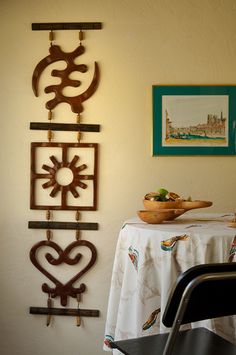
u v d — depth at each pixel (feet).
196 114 8.22
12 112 8.43
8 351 8.45
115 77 8.34
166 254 4.91
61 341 8.38
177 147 8.24
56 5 8.42
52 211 8.45
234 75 8.21
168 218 5.76
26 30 8.45
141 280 5.08
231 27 8.21
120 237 5.82
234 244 4.74
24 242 8.45
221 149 8.20
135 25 8.32
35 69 8.39
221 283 3.38
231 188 8.23
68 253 8.39
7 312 8.46
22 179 8.44
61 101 8.36
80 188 8.39
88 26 8.34
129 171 8.34
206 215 6.97
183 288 3.35
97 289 8.34
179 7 8.28
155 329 5.02
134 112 8.34
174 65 8.28
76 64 8.39
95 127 8.34
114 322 5.72
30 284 8.46
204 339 4.37
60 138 8.42
